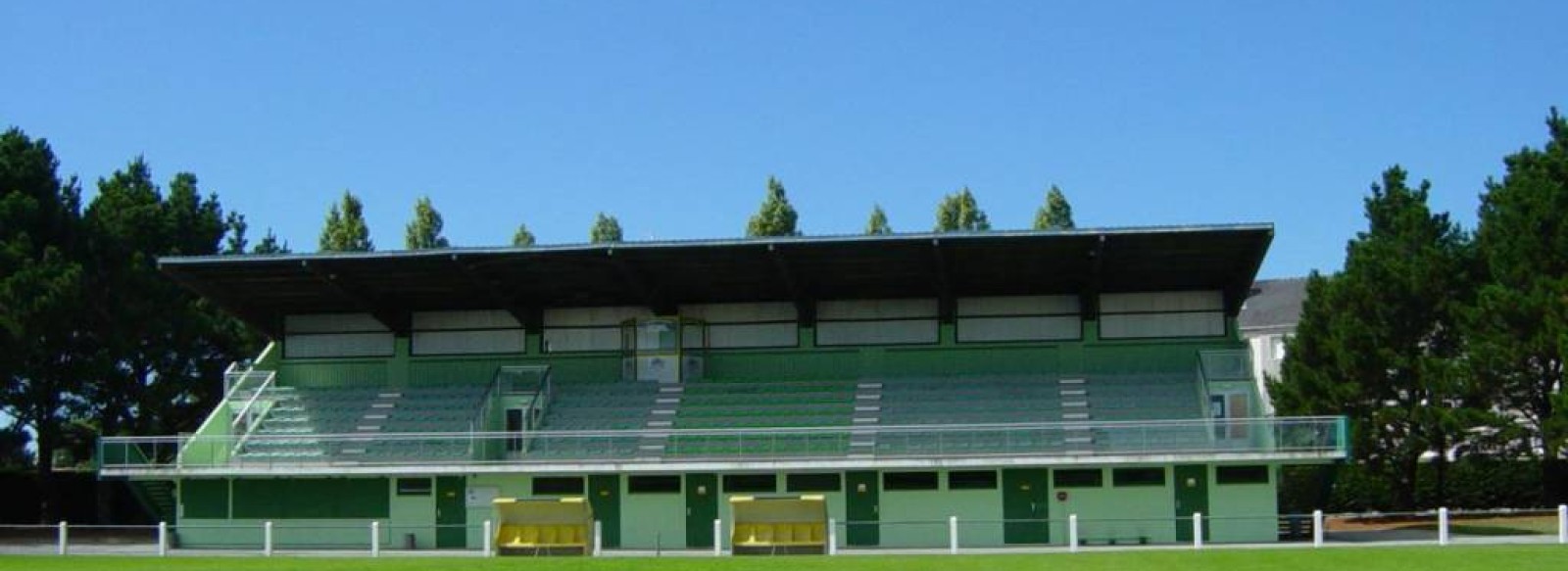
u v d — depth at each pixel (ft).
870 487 162.81
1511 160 204.13
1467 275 196.24
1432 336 197.77
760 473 163.84
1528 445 184.75
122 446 170.09
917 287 183.01
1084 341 182.91
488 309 192.13
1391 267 195.31
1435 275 193.77
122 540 182.60
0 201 203.62
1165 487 159.63
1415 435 189.47
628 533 164.86
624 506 165.37
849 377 185.06
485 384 189.06
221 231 258.78
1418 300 194.80
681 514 164.76
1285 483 199.52
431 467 165.89
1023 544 159.63
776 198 305.73
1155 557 117.19
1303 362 205.67
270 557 135.54
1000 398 176.14
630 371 187.62
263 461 169.89
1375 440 190.60
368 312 193.67
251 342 240.94
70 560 128.26
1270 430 157.07
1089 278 178.81
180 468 168.66
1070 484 160.66
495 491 167.32
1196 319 182.19
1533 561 105.91
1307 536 159.63
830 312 187.32
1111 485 160.35
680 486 165.17
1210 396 169.89
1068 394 175.73
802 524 134.10
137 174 260.42
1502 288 181.47
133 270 216.95
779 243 162.91
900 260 171.73
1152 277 179.42
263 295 187.21
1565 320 176.24
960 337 184.85
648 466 162.81
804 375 186.19
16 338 195.42
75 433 236.22
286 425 180.65
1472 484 203.82
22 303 195.00
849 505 162.81
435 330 192.44
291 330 195.00
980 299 185.47
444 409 182.19
